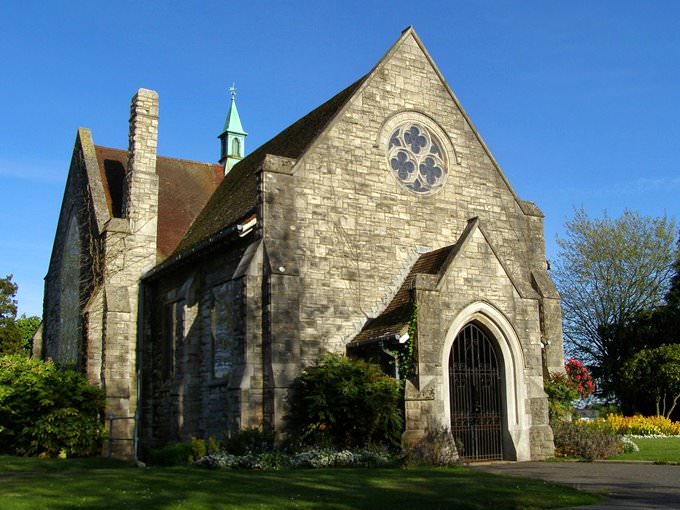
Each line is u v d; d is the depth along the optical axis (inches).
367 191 920.3
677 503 485.1
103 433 989.8
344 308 873.5
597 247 1905.8
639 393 1567.4
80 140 1326.3
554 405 936.9
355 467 703.7
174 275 1072.2
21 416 947.3
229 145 1615.4
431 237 957.2
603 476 648.4
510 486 546.6
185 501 469.1
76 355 1221.1
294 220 858.8
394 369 796.6
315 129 979.3
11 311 2111.2
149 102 1213.7
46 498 480.7
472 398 839.1
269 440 759.7
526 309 877.8
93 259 1182.3
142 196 1181.1
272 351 797.9
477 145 1026.1
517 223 1029.2
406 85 984.3
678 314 1684.3
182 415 947.3
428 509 460.1
